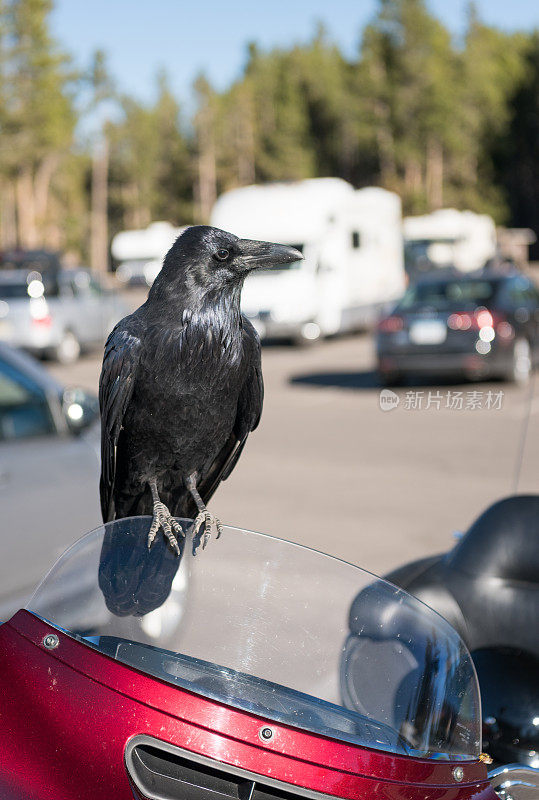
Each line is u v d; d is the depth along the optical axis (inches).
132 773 62.7
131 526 80.4
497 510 130.2
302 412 507.8
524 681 113.3
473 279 562.6
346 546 252.4
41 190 3184.1
